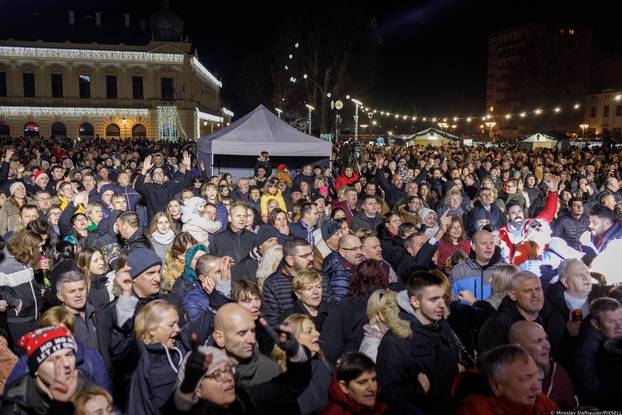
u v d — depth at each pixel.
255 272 5.56
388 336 3.57
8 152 12.55
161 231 6.54
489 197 8.64
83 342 4.02
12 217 7.75
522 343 3.44
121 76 53.34
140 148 27.64
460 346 4.16
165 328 3.33
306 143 15.20
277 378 3.17
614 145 34.66
